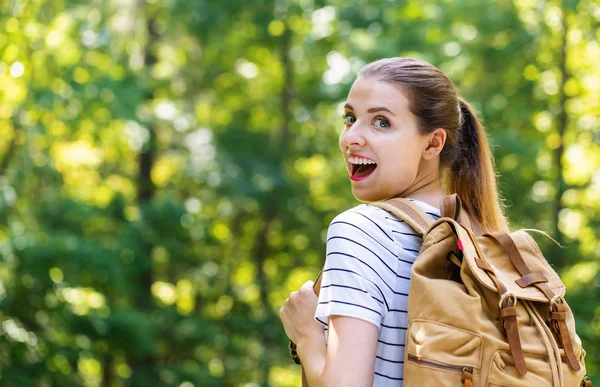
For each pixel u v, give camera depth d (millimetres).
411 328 1556
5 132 10266
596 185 11484
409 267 1678
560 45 11469
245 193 12391
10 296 9945
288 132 13320
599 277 10523
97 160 12539
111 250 10586
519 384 1520
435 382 1504
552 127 11891
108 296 11102
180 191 13453
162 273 13359
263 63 13477
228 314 13281
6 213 10070
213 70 13250
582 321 9766
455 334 1520
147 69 12844
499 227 2020
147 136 12039
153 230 11703
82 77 10500
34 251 9672
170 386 11750
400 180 1795
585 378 1682
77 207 10719
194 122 13164
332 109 13367
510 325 1542
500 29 11148
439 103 1816
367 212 1718
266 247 13883
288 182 12617
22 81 9727
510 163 11234
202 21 12078
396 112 1774
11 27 9508
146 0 12953
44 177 10586
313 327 1725
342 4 12461
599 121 11766
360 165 1821
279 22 12828
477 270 1575
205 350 12922
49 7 9945
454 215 1741
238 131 12750
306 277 14172
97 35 10734
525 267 1694
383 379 1630
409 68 1812
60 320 10289
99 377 13047
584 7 10797
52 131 10500
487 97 11484
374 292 1625
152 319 11414
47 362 10219
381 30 12172
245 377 12656
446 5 11594
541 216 11633
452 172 2014
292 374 14281
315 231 13758
